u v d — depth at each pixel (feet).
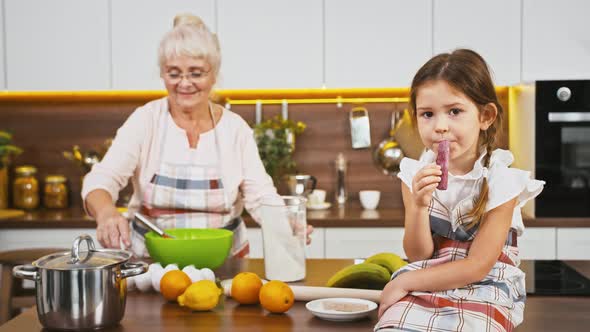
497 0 9.91
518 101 10.28
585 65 9.82
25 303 7.43
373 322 3.78
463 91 3.45
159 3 10.26
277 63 10.21
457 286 3.42
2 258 7.21
